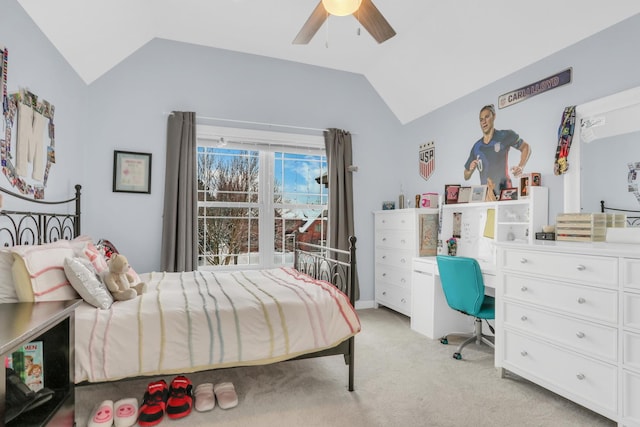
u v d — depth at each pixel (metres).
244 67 3.71
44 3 2.15
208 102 3.57
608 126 2.25
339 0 1.88
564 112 2.49
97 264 2.13
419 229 3.46
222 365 1.77
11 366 1.43
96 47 2.86
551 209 2.62
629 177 2.13
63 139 2.67
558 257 1.96
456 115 3.54
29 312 1.36
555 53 2.59
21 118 2.06
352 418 1.82
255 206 3.88
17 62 2.02
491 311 2.54
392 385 2.19
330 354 2.06
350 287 2.19
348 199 4.00
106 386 2.13
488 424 1.77
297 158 4.06
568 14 2.36
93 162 3.18
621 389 1.65
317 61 3.90
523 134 2.84
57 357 1.49
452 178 3.60
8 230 1.92
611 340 1.70
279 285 2.36
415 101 3.96
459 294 2.61
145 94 3.36
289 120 3.88
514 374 2.35
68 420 1.48
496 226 2.90
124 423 1.68
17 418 1.32
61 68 2.60
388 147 4.30
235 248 3.81
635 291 1.61
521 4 2.48
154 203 3.38
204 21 3.15
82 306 1.75
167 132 3.38
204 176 3.70
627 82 2.17
